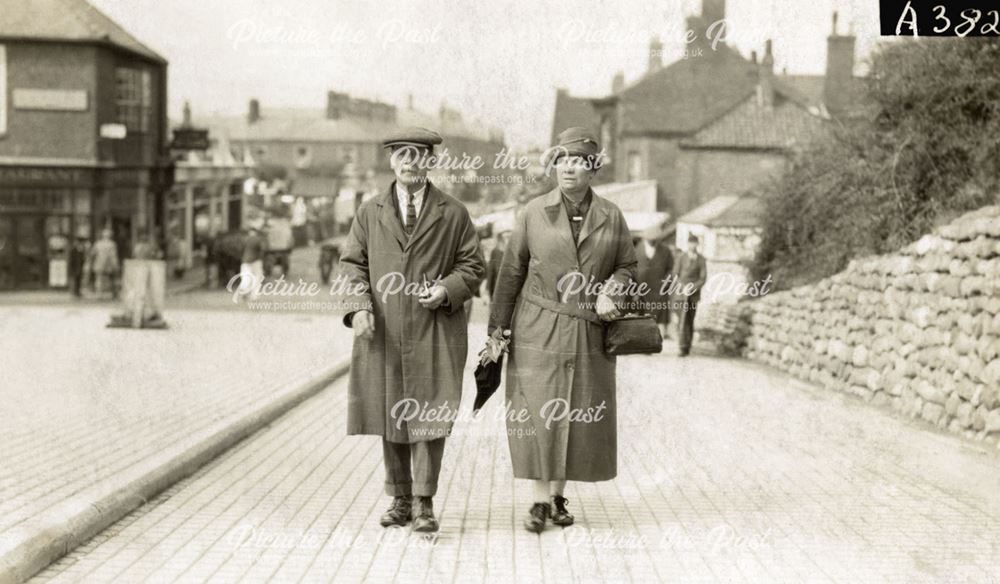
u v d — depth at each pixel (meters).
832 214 18.12
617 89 43.91
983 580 5.73
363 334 6.55
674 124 42.72
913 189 15.11
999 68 14.38
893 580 5.71
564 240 6.72
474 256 6.79
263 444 9.89
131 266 22.88
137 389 13.09
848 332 14.34
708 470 8.73
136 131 38.16
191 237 43.88
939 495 7.81
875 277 13.41
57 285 36.03
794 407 12.53
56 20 35.44
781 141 40.16
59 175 35.84
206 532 6.56
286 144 64.56
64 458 8.55
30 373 14.70
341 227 60.25
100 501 6.75
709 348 21.41
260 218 49.91
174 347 18.69
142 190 38.56
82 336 20.84
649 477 8.45
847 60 32.50
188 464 8.41
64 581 5.51
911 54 15.45
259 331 22.64
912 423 11.32
